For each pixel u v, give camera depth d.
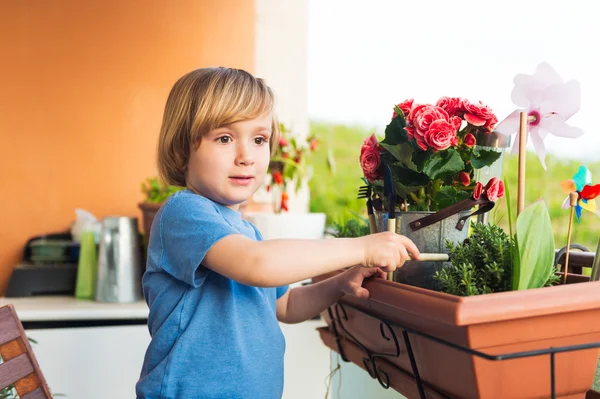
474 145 0.81
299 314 0.97
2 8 1.86
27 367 0.83
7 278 1.86
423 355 0.72
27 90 1.88
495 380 0.63
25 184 1.88
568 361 0.66
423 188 0.85
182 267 0.79
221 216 0.84
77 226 1.79
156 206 1.58
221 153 0.85
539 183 2.97
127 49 1.96
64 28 1.91
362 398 1.20
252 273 0.73
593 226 2.59
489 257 0.72
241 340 0.84
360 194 0.91
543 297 0.61
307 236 1.55
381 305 0.79
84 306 1.56
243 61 2.06
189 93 0.88
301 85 2.11
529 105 0.81
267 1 2.09
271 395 0.87
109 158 1.95
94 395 1.48
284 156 1.72
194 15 2.02
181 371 0.82
